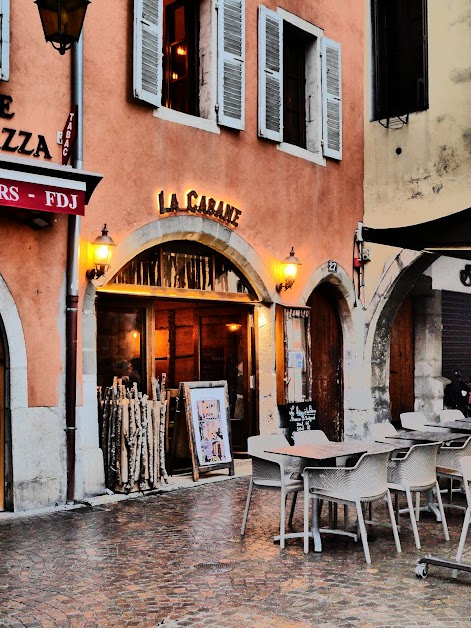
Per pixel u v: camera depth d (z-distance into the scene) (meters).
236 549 6.40
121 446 8.62
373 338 12.96
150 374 9.92
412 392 15.05
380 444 7.33
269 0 11.28
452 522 7.54
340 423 12.88
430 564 5.75
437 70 12.30
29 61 8.09
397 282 12.79
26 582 5.48
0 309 7.81
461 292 16.05
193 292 10.18
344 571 5.75
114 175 8.95
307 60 12.30
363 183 13.09
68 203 7.62
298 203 11.67
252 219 10.82
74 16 6.35
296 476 7.79
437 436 8.05
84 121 8.65
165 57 10.59
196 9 10.52
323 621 4.67
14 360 7.88
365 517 7.64
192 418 9.55
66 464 8.23
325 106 12.19
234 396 11.27
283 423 11.16
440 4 12.27
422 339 15.07
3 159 7.14
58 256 8.33
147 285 9.66
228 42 10.44
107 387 9.21
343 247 12.59
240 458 11.13
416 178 12.49
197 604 5.01
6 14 7.76
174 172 9.68
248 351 11.10
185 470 10.05
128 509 7.95
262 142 11.05
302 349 11.54
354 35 13.01
